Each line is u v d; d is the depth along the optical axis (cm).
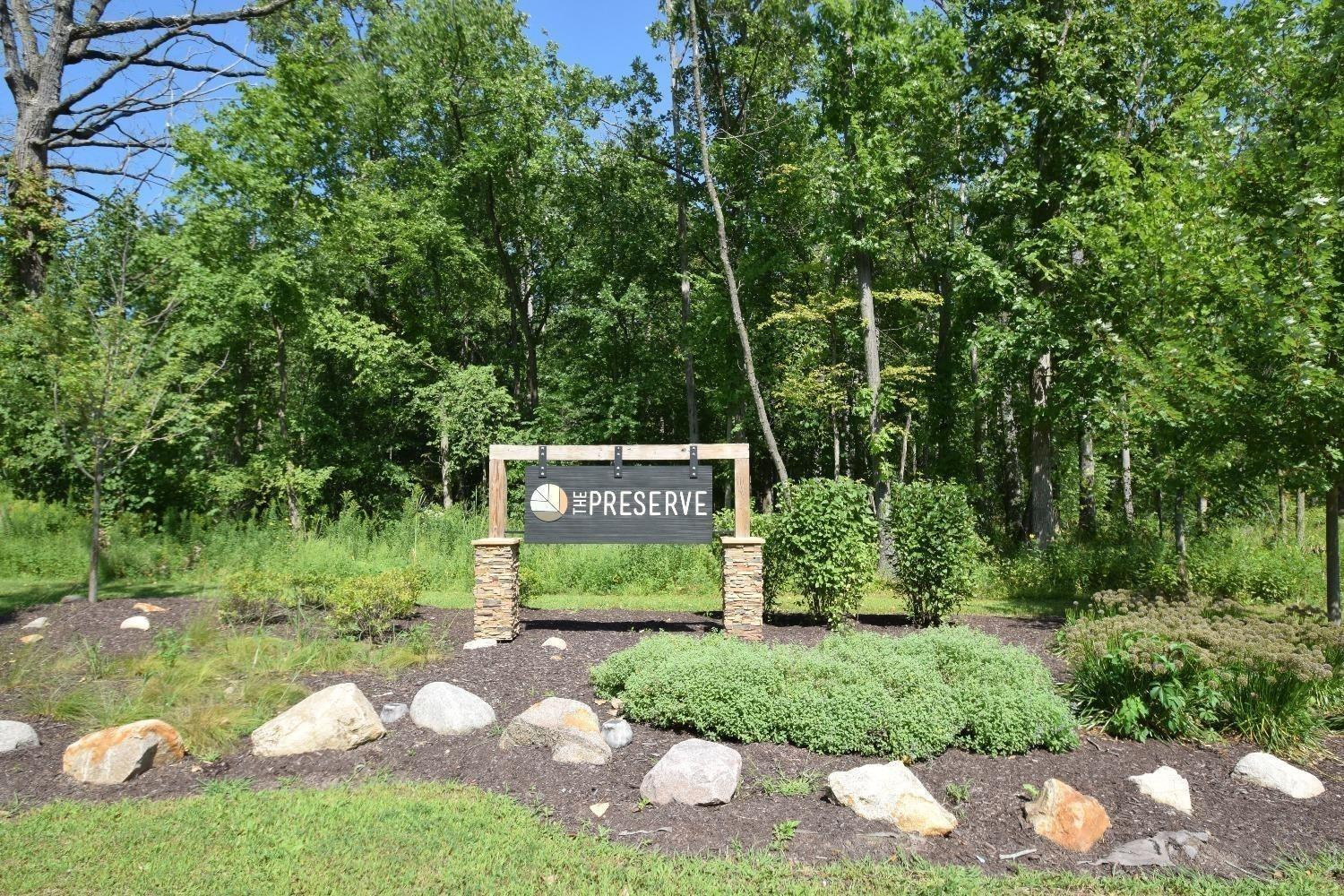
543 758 527
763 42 2372
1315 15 877
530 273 3103
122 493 1622
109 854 404
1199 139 1030
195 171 1888
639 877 390
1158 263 984
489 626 861
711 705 556
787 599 1232
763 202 2395
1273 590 1270
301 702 573
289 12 2662
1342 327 750
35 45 2088
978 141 2000
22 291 1792
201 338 1673
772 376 2527
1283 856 425
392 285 2728
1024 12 1772
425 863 401
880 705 544
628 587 1397
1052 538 1909
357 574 1322
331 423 2377
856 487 984
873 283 2291
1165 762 536
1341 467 817
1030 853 422
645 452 896
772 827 443
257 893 371
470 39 2486
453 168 2542
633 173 2694
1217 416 854
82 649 756
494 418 2478
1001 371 1856
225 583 996
